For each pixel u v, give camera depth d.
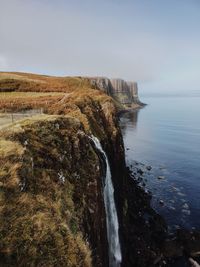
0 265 11.20
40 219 13.98
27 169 16.17
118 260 29.38
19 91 63.56
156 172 71.06
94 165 24.27
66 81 98.44
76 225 16.14
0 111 38.03
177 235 38.66
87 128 33.47
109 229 28.25
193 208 49.38
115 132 48.09
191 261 33.44
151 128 152.00
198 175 68.50
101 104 55.00
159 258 33.22
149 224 41.34
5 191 13.99
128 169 67.81
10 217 13.17
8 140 17.83
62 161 20.20
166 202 51.81
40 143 19.67
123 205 39.62
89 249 15.85
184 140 115.81
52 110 38.59
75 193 18.89
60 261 13.14
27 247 12.54
